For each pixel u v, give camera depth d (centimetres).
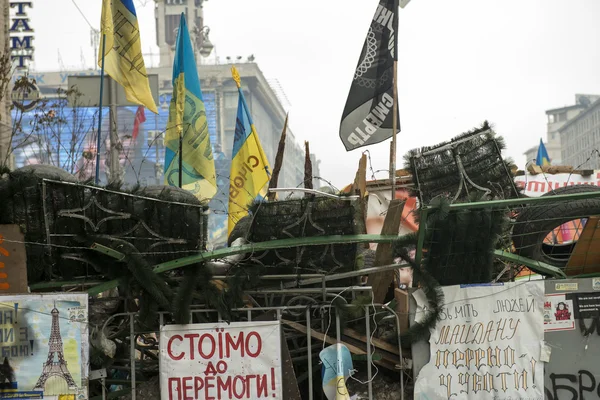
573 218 1048
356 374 1014
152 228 970
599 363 993
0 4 2236
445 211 956
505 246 1072
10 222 926
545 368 990
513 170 1101
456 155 1074
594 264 1057
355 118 1283
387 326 1018
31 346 887
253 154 1552
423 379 976
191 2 10450
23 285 902
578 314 998
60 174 967
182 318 946
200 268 978
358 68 1285
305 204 982
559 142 13925
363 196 1263
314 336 996
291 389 955
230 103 9300
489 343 986
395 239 990
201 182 1527
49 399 885
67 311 896
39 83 8606
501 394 980
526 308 993
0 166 939
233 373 949
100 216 948
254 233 993
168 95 8281
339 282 1038
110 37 1421
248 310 968
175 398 945
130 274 959
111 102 1612
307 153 1297
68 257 945
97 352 937
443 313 984
